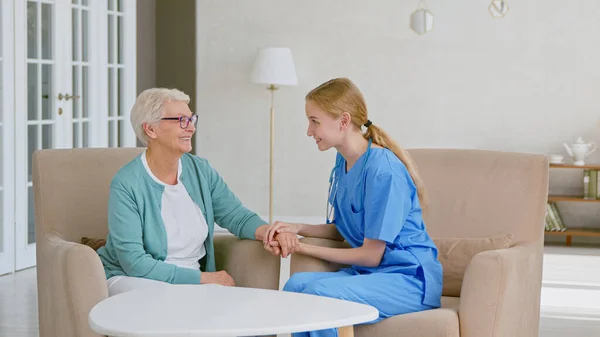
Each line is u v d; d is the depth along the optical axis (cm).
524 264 281
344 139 288
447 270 308
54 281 268
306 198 711
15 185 547
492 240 307
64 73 585
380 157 285
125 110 653
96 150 322
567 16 672
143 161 292
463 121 688
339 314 221
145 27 936
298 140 708
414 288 276
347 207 293
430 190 327
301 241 303
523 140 684
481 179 322
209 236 301
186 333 204
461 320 264
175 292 246
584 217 684
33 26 560
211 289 251
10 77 539
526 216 312
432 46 686
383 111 695
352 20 692
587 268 592
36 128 566
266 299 237
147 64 941
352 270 292
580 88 675
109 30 637
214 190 310
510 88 682
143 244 288
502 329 266
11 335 403
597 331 429
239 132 713
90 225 311
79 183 312
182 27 948
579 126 678
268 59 661
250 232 299
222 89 712
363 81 695
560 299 501
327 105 283
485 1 679
